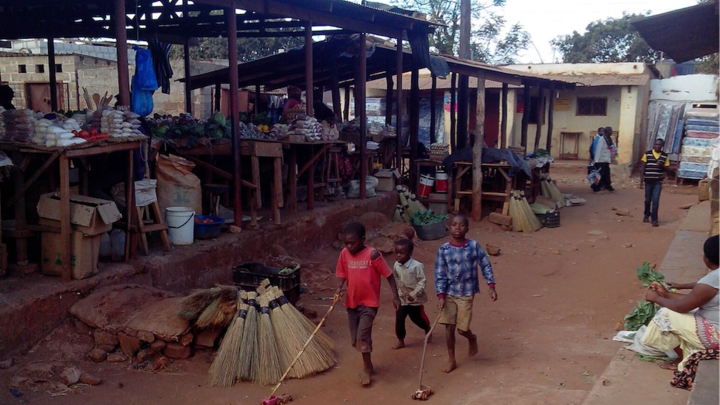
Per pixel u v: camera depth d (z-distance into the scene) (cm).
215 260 764
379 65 1670
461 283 554
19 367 503
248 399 503
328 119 1290
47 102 1912
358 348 550
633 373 456
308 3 997
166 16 1209
